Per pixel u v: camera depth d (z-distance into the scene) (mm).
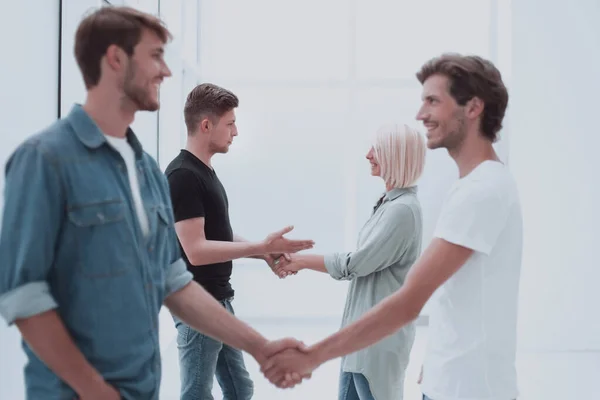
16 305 1123
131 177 1357
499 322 1437
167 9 4512
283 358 1675
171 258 1551
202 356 2152
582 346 4707
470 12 5430
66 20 2305
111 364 1269
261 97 5590
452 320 1456
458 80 1461
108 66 1269
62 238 1204
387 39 5488
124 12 1284
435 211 5508
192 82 5211
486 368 1417
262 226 5645
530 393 3682
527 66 4656
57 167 1181
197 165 2203
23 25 2000
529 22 4645
